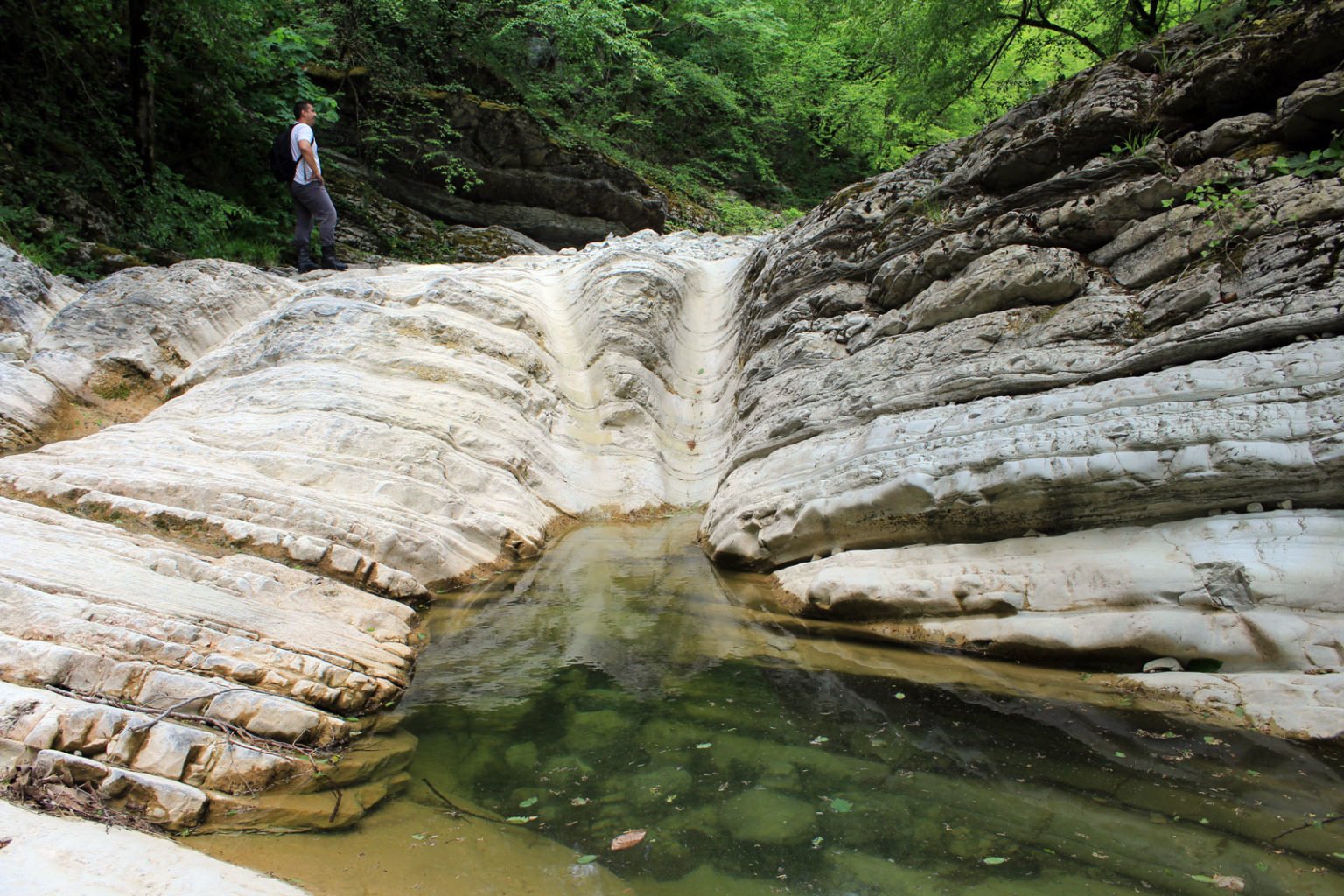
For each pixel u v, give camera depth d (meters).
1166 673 3.48
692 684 3.86
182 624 3.45
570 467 7.57
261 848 2.54
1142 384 4.05
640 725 3.45
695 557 6.14
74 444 5.49
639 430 8.23
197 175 12.20
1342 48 4.35
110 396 7.14
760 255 9.19
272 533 4.75
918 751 3.15
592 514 7.27
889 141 18.00
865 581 4.56
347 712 3.48
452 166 15.44
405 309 7.68
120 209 10.27
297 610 4.06
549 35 17.77
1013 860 2.44
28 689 2.88
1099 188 5.16
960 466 4.39
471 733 3.39
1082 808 2.70
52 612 3.26
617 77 19.59
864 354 5.98
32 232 9.07
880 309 6.64
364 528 5.11
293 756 3.04
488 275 10.72
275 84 12.84
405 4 15.95
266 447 5.78
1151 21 8.55
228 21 10.81
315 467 5.63
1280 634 3.25
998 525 4.34
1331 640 3.16
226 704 3.10
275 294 8.84
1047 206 5.40
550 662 4.14
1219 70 4.75
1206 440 3.68
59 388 6.84
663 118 21.55
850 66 20.78
